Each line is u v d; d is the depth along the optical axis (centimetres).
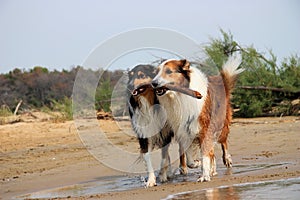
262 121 1952
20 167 1263
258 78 2128
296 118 1991
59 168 1213
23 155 1447
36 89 3747
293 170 961
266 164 1081
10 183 1057
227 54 2123
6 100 3519
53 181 1050
